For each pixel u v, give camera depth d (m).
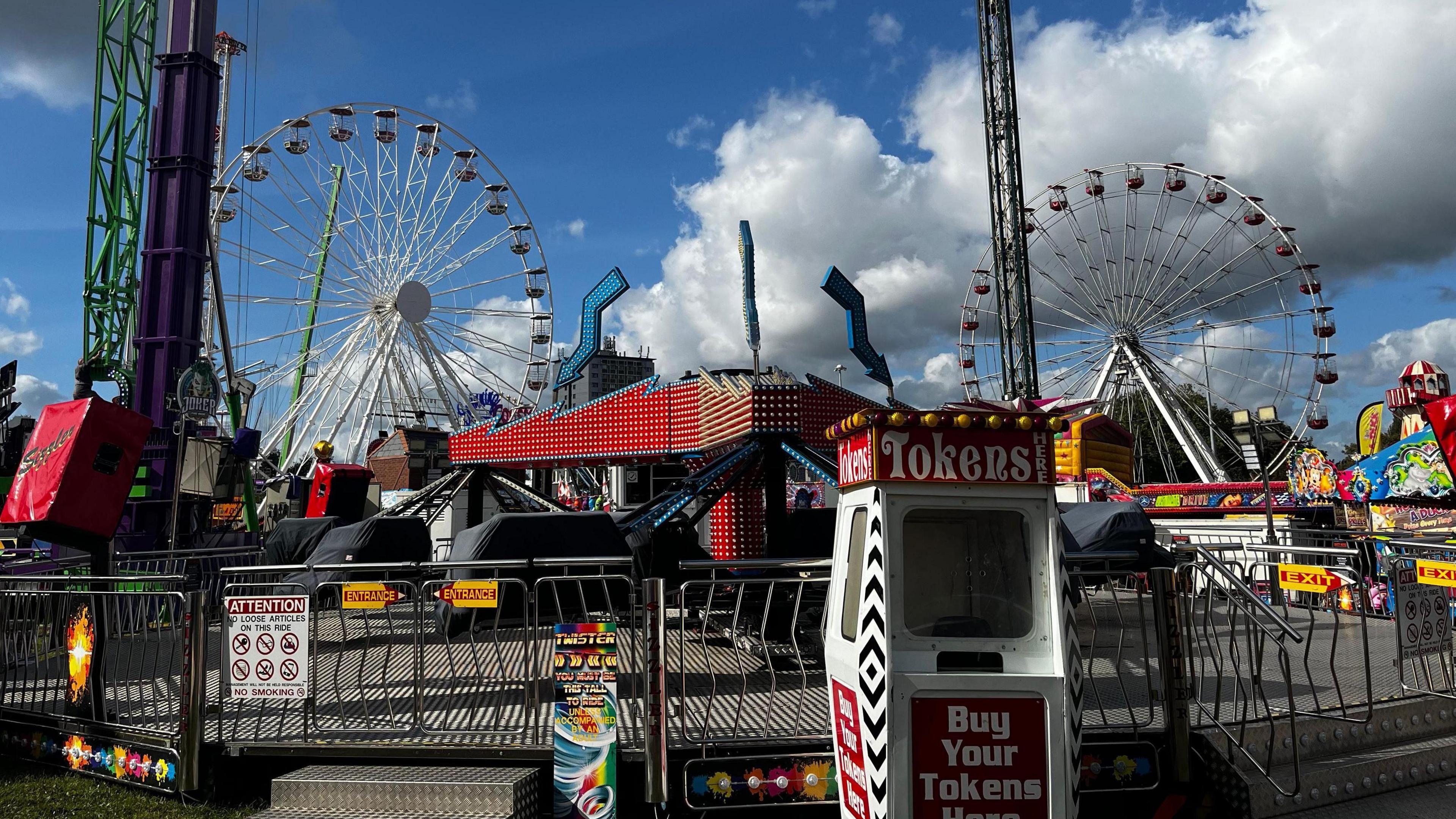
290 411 40.69
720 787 5.17
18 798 5.84
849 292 11.45
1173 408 39.88
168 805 5.70
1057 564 4.11
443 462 44.47
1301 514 17.67
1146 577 6.36
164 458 15.59
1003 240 25.56
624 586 7.35
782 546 10.25
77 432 6.64
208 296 37.53
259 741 5.71
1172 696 5.45
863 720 4.10
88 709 6.42
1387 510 14.57
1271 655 8.00
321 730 5.85
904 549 4.10
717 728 5.56
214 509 29.44
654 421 12.53
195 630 5.81
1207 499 20.95
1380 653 8.01
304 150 39.12
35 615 6.84
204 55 17.16
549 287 46.66
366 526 9.12
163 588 10.36
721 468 10.08
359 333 40.25
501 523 7.24
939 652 4.03
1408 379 13.18
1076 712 4.02
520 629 9.08
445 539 18.14
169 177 16.66
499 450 14.48
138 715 6.46
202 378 13.54
